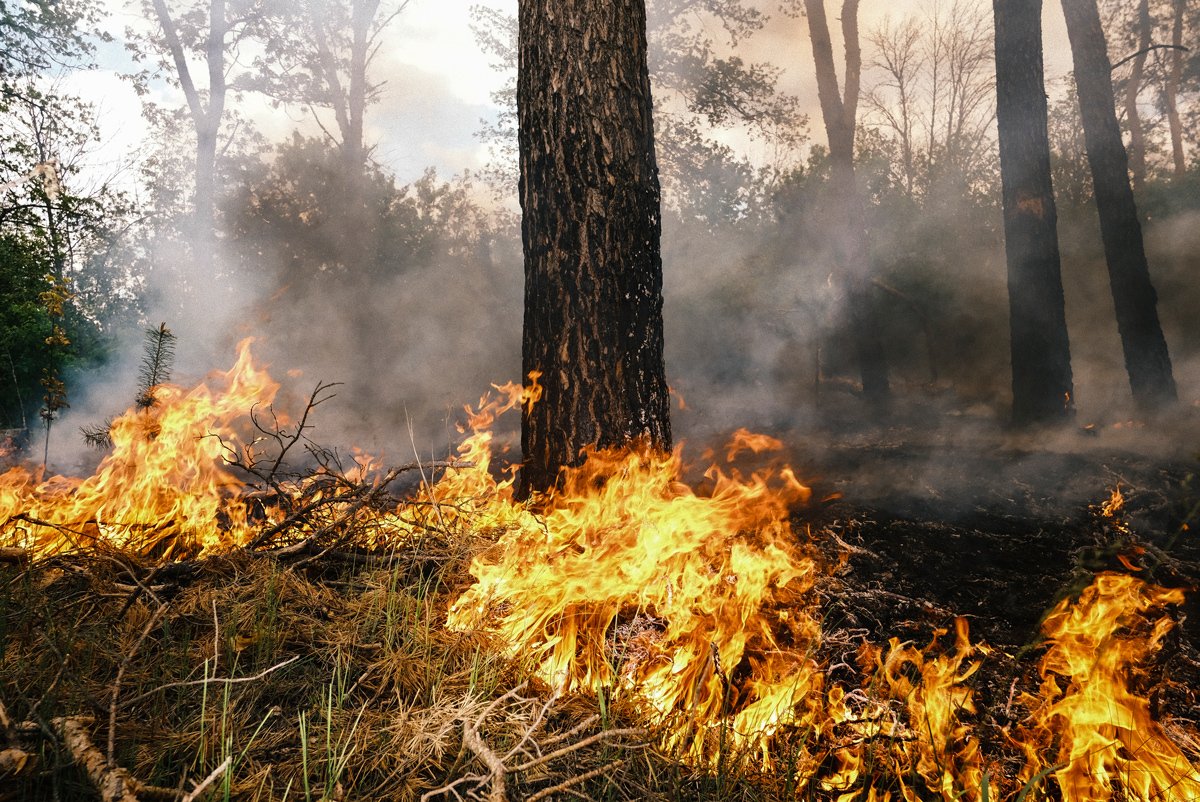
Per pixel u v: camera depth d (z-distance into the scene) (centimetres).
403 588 256
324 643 220
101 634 208
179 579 244
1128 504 399
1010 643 239
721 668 223
